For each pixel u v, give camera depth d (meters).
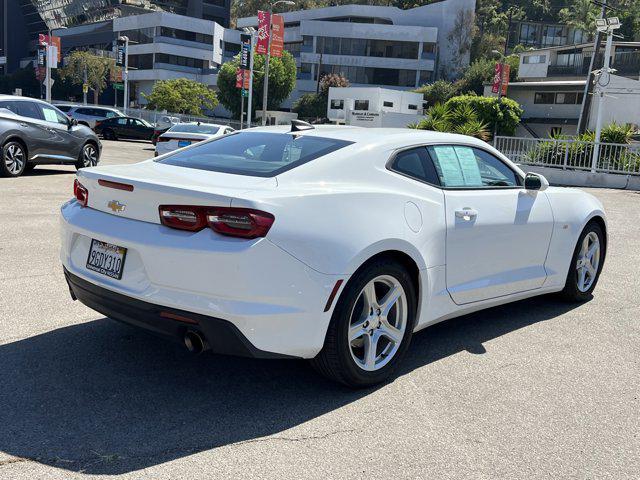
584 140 21.41
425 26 78.19
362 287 3.37
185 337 3.10
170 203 3.10
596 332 4.77
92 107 34.75
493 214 4.29
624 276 6.79
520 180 4.78
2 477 2.51
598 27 22.05
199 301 2.97
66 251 3.65
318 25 75.88
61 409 3.14
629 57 45.50
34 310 4.61
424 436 3.04
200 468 2.66
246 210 2.97
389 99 54.66
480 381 3.75
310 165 3.51
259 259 2.96
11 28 111.00
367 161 3.69
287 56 67.94
